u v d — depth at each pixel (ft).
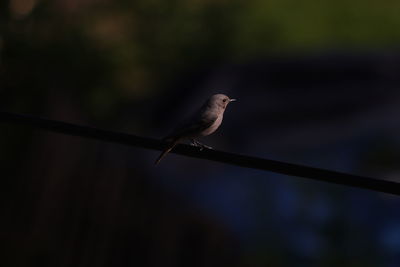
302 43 86.74
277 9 88.48
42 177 47.50
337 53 68.33
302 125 63.77
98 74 67.10
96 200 46.62
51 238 46.42
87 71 65.92
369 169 59.62
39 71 59.16
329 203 48.96
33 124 24.80
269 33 81.30
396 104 63.26
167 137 28.76
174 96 68.08
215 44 77.30
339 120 63.36
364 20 93.91
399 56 66.85
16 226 46.85
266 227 49.26
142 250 46.14
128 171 47.19
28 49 59.16
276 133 63.77
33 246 46.14
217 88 67.56
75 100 60.44
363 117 63.05
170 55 75.41
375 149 60.39
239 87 67.15
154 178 52.90
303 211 48.91
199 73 69.87
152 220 46.52
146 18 75.77
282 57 68.95
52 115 55.83
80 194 46.83
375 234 48.19
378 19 94.84
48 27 62.49
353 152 61.11
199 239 47.01
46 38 62.13
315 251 47.57
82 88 65.36
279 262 47.62
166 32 75.87
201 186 55.21
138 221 46.44
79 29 65.62
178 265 46.29
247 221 50.19
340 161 60.95
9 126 49.24
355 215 48.62
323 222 48.42
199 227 47.19
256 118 64.75
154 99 68.59
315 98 64.85
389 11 96.22
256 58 70.44
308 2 93.40
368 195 49.03
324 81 65.92
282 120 64.34
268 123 64.39
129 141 24.30
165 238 46.37
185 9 77.46
